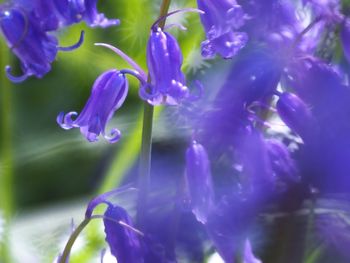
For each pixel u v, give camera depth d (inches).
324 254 12.8
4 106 15.9
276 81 11.7
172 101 11.1
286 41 11.7
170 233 11.7
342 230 12.5
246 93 11.6
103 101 11.4
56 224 16.7
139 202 11.6
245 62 11.7
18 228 16.6
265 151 11.7
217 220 11.8
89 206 11.4
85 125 11.4
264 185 11.8
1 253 15.5
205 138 11.6
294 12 11.9
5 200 15.8
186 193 11.7
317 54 12.1
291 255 12.4
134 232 11.4
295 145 12.6
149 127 11.5
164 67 11.1
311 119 11.8
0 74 15.9
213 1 11.2
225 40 11.3
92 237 15.8
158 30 11.2
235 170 12.0
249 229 11.8
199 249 13.3
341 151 11.8
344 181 11.8
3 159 16.0
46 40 11.4
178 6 16.6
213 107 11.7
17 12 11.3
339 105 11.8
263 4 11.5
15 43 11.3
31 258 15.8
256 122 12.0
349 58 12.1
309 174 11.9
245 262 12.2
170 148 15.2
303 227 12.3
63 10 11.1
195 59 15.3
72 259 15.7
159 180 14.4
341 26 12.0
